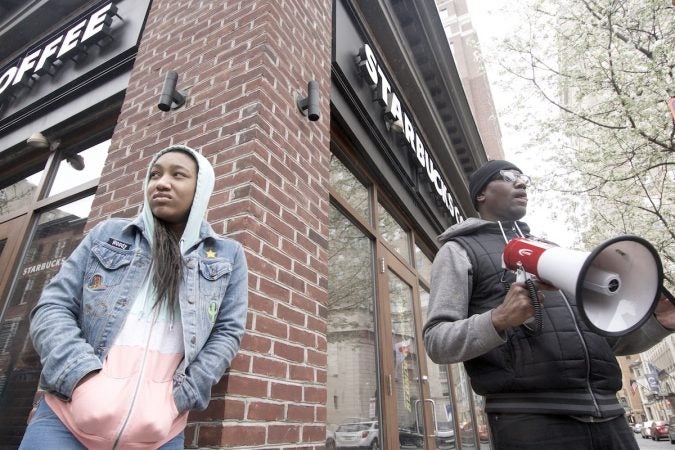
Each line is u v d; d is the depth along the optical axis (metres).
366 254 3.71
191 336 1.11
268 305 1.85
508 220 1.68
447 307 1.34
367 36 4.21
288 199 2.19
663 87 5.80
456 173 6.95
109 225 1.23
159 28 3.09
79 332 1.02
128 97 2.84
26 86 3.90
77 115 3.42
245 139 2.07
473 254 1.44
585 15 6.63
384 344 3.45
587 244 8.25
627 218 7.62
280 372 1.83
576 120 7.15
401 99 4.93
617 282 1.00
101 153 3.45
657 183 7.17
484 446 6.36
